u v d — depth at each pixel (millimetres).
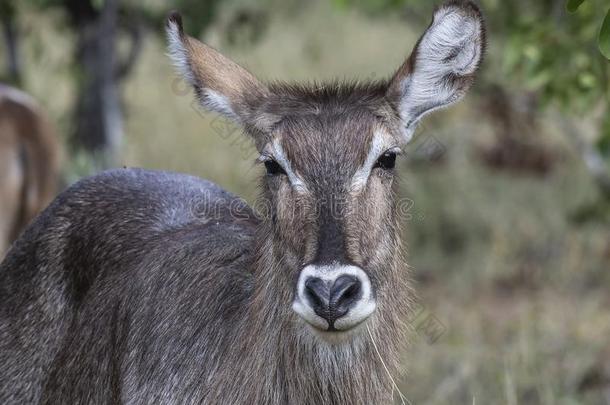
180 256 7867
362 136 7004
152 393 7574
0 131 14156
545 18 13078
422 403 12008
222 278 7656
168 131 19266
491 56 16719
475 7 7418
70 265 8289
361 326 6969
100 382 7918
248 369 7242
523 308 15555
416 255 18078
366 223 6938
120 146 16328
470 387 11938
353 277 6652
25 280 8398
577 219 16422
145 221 8281
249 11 17656
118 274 8070
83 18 16203
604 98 11719
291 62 23016
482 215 18734
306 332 7133
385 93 7375
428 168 19047
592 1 11148
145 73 20453
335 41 24875
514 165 20078
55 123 16609
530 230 18297
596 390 12266
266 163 7137
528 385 11805
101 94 16125
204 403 7371
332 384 7215
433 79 7453
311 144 6961
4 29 16859
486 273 17234
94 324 8023
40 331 8242
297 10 25547
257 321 7242
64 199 8562
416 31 17938
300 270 6781
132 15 16359
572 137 16703
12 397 8227
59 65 17125
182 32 7672
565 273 17016
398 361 7551
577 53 11172
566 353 13070
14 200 14312
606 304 15836
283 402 7258
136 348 7734
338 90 7375
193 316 7613
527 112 17469
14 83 16844
